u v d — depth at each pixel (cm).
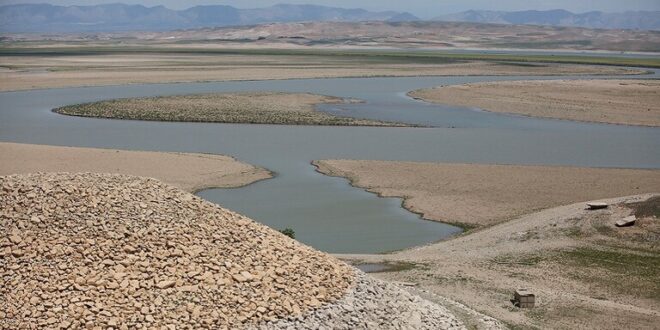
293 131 8388
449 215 4981
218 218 2622
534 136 8244
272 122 8969
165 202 2603
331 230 4628
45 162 6203
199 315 2161
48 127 8500
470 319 2806
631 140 8056
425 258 3856
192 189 5569
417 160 6750
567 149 7450
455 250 4006
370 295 2530
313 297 2369
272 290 2328
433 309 2694
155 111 9681
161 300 2180
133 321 2100
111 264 2262
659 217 4147
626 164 6762
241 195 5447
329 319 2306
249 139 7806
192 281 2272
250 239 2561
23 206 2425
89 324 2066
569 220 4259
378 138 7969
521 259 3766
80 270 2225
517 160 6838
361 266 3719
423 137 8069
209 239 2480
